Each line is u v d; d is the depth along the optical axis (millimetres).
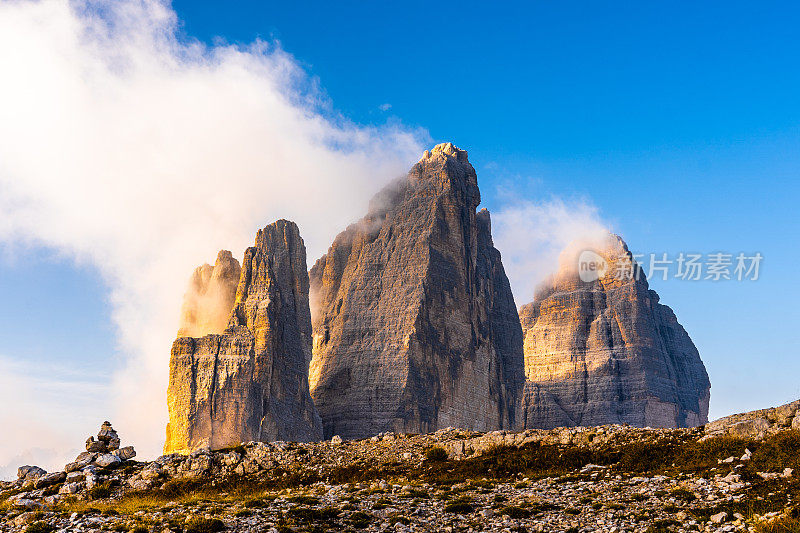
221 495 62031
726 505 44906
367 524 45000
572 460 60781
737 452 53938
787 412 57750
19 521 48625
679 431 62844
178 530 43562
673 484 50656
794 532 39312
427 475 63156
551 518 45656
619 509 46469
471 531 43875
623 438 63375
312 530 43562
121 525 44812
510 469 61469
